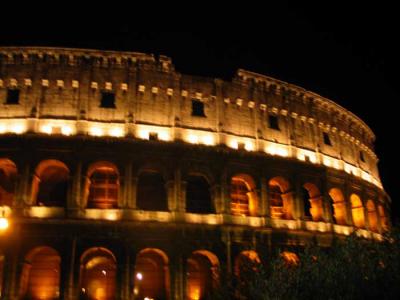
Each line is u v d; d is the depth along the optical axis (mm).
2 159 61125
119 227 59625
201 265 66188
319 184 76125
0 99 63844
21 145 61094
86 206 61219
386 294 30188
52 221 58062
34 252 59156
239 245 64188
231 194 68688
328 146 81938
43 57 65938
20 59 65750
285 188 73750
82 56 66625
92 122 63906
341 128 86562
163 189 66812
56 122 63094
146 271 63469
